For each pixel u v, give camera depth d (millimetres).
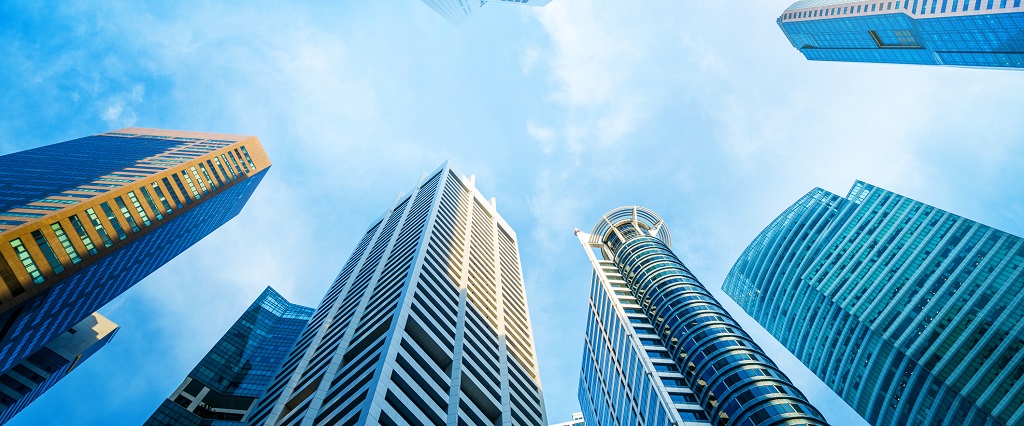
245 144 133250
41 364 88812
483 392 44500
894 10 109688
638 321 95312
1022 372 73812
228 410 82000
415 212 97625
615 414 96375
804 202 139250
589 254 134875
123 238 83812
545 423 51656
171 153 117688
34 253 68125
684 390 71000
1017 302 80000
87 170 98188
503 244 112625
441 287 60719
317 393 41000
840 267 114062
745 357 65938
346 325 55438
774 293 132500
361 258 91750
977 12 94938
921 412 84438
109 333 107125
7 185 85375
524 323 76250
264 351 105938
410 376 39344
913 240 102938
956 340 83688
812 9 135500
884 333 95250
